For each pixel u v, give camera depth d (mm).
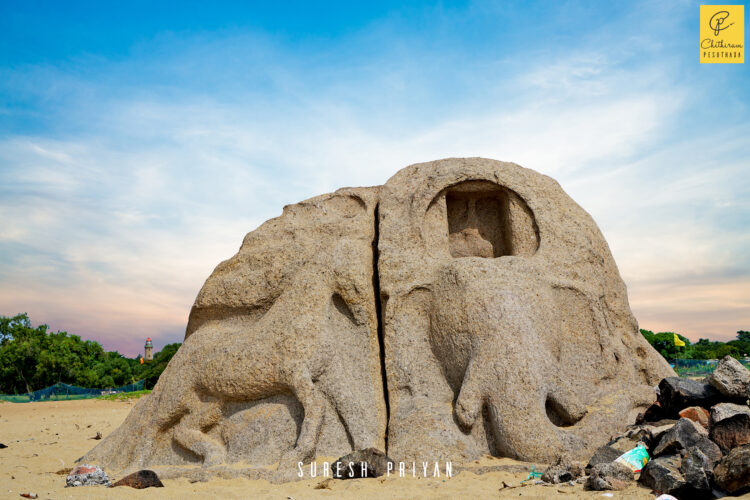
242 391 7293
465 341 6969
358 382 7367
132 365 45500
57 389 30922
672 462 5059
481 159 8453
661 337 26312
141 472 6355
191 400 7602
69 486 6219
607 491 5059
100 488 6031
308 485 6168
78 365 34406
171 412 7605
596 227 8445
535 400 6457
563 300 7516
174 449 7578
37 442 10359
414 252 7898
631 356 7863
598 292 7746
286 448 6961
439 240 8094
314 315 7484
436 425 6621
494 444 6559
